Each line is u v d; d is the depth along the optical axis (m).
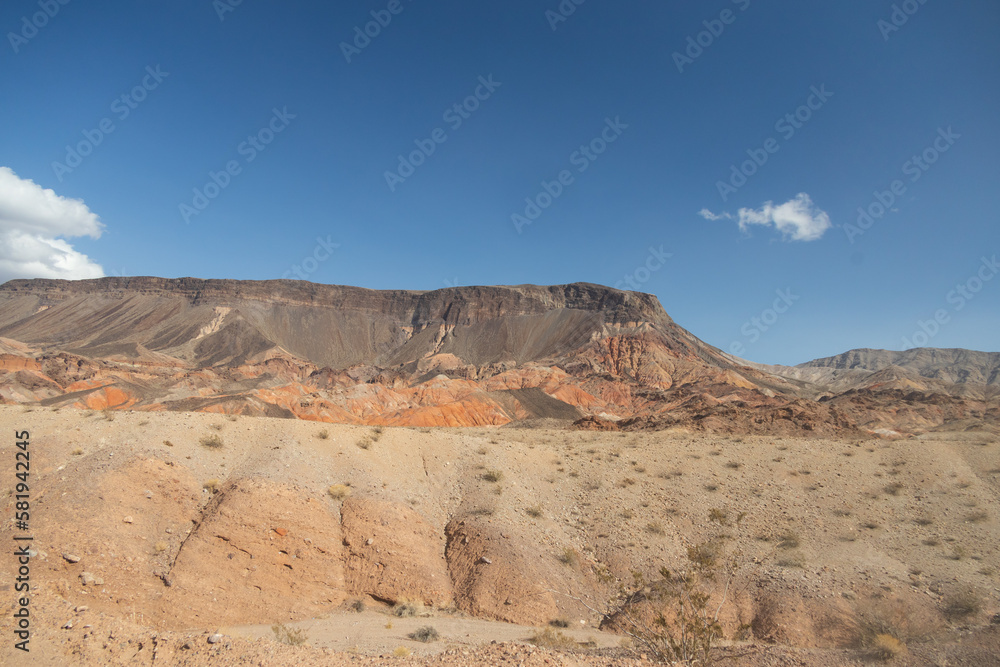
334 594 19.36
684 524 23.67
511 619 18.67
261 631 15.87
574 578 20.72
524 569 20.58
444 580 20.77
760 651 12.98
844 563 19.95
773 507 24.75
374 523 22.03
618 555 21.77
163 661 9.66
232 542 19.52
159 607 16.73
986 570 18.81
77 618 10.77
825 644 15.97
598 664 10.56
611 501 25.69
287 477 22.78
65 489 19.38
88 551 17.42
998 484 25.86
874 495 25.38
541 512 24.58
